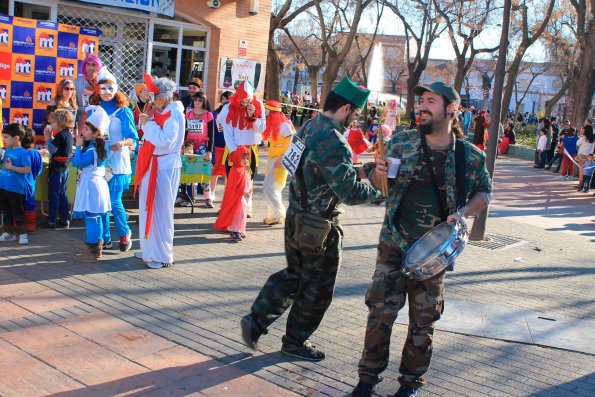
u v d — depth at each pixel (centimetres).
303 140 439
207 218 948
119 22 1223
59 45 1032
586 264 891
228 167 831
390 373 464
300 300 465
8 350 446
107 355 452
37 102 1020
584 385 464
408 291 420
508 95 3822
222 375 436
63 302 549
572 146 2128
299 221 443
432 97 392
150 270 664
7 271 622
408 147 404
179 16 1305
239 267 706
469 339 543
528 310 636
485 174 411
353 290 661
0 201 727
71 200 784
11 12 1080
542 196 1675
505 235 1065
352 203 433
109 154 698
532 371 484
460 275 760
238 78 1412
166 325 517
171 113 651
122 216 722
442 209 403
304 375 447
